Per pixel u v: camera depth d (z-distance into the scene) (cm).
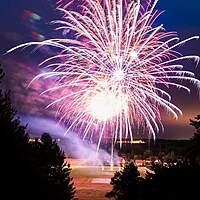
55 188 1497
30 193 1023
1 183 957
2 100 1077
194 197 1023
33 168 1077
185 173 1069
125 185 1694
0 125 1027
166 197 1054
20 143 1060
